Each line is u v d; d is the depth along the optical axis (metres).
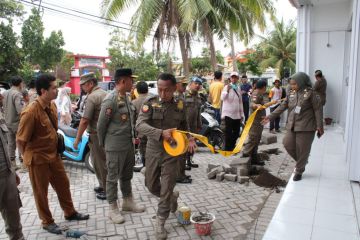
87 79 4.43
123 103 4.03
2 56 21.61
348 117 5.45
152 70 25.81
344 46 9.71
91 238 3.69
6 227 3.23
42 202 3.72
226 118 6.98
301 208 4.17
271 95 10.64
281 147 8.32
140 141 5.83
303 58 9.50
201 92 10.72
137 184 5.51
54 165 3.81
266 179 5.47
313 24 9.95
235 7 14.29
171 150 3.34
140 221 4.10
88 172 6.28
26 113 3.44
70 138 6.42
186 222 3.94
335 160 6.31
